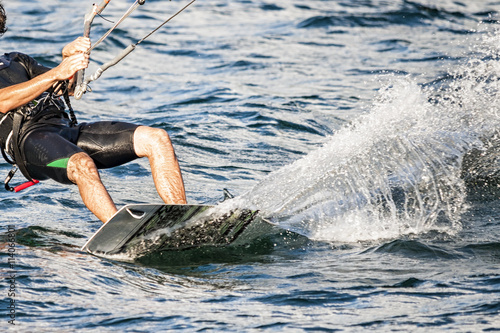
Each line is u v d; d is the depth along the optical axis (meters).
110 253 14.23
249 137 26.81
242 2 61.09
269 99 32.72
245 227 15.11
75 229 16.25
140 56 42.91
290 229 15.80
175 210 13.94
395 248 14.41
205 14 56.25
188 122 28.61
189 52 44.06
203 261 14.13
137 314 11.11
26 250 14.24
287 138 26.91
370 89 34.41
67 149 14.90
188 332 10.45
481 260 13.54
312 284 12.52
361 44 45.97
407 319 10.76
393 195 17.52
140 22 52.00
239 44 46.25
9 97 14.81
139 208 13.52
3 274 12.65
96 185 14.48
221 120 29.14
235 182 21.17
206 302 11.70
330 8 57.91
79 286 12.30
